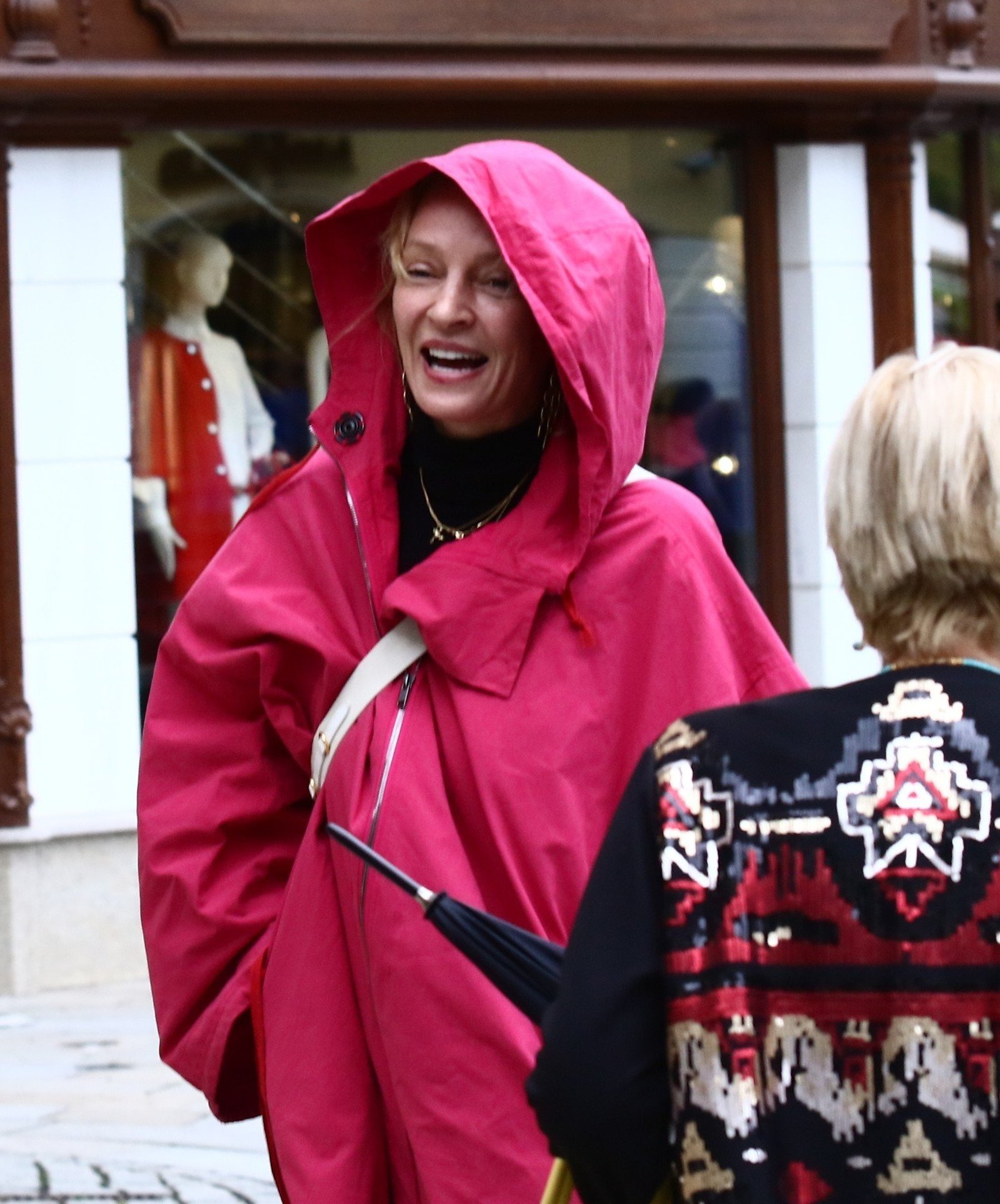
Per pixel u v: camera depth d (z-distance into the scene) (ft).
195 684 14.85
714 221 39.09
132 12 34.53
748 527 39.58
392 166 36.96
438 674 13.80
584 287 13.24
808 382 39.27
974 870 8.90
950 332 41.01
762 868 9.12
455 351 13.84
